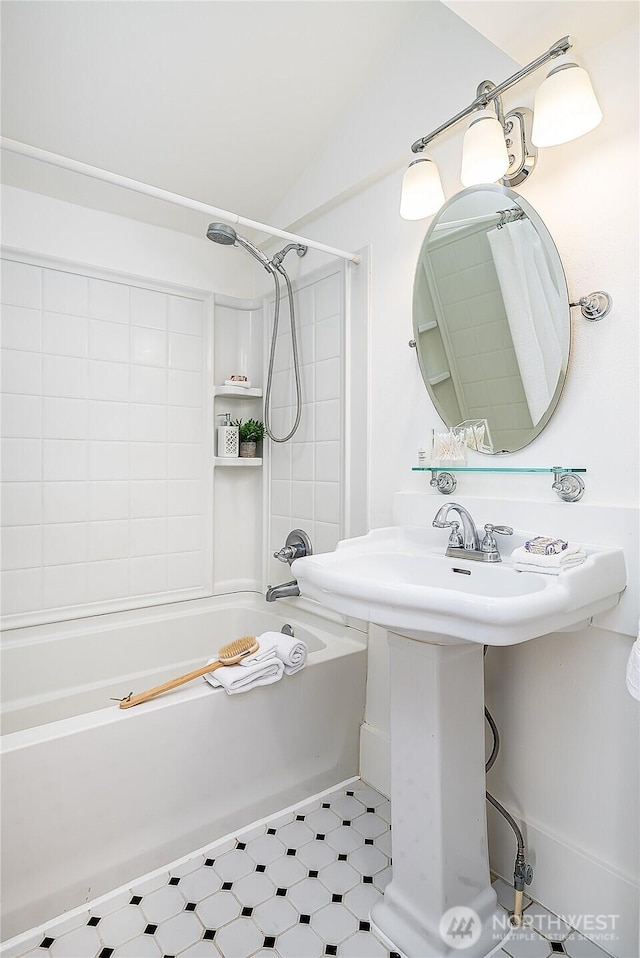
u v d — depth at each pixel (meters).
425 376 1.78
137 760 1.48
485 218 1.58
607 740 1.32
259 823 1.74
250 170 2.24
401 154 1.85
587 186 1.36
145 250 2.39
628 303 1.28
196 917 1.39
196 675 1.64
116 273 2.31
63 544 2.22
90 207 2.24
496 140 1.37
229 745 1.66
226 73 1.83
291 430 2.45
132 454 2.40
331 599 1.29
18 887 1.32
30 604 2.15
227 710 1.65
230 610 2.62
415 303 1.81
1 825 1.29
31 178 2.05
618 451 1.30
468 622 1.03
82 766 1.39
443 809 1.27
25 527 2.13
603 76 1.32
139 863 1.50
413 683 1.31
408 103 1.83
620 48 1.29
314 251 2.31
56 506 2.20
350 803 1.86
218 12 1.65
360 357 2.06
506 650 1.54
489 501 1.55
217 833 1.65
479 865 1.36
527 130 1.46
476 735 1.35
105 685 2.25
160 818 1.53
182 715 1.56
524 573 1.25
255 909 1.41
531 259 1.46
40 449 2.16
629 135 1.28
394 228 1.93
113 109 1.88
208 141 2.07
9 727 2.01
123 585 2.37
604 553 1.22
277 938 1.33
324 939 1.33
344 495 2.13
